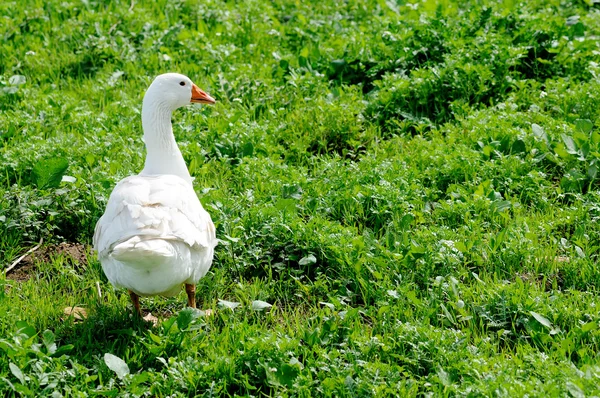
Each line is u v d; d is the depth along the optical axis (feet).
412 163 38.29
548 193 36.40
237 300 30.76
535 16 50.83
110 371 25.71
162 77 31.81
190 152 39.19
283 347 25.73
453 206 34.47
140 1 58.65
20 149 37.65
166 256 24.58
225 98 45.16
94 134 40.73
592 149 37.81
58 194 34.96
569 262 31.35
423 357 25.77
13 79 45.80
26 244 34.53
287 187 35.81
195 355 26.32
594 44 48.34
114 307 29.76
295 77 46.11
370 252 31.65
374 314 28.68
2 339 25.43
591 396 22.97
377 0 58.65
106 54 50.65
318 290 30.89
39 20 54.80
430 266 30.76
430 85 44.09
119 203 26.30
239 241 32.58
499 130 39.52
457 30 48.62
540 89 46.11
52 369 25.04
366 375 24.77
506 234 32.71
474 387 23.80
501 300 28.48
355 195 35.58
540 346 26.96
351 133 41.93
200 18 55.83
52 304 29.78
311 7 59.82
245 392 25.26
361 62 48.91
